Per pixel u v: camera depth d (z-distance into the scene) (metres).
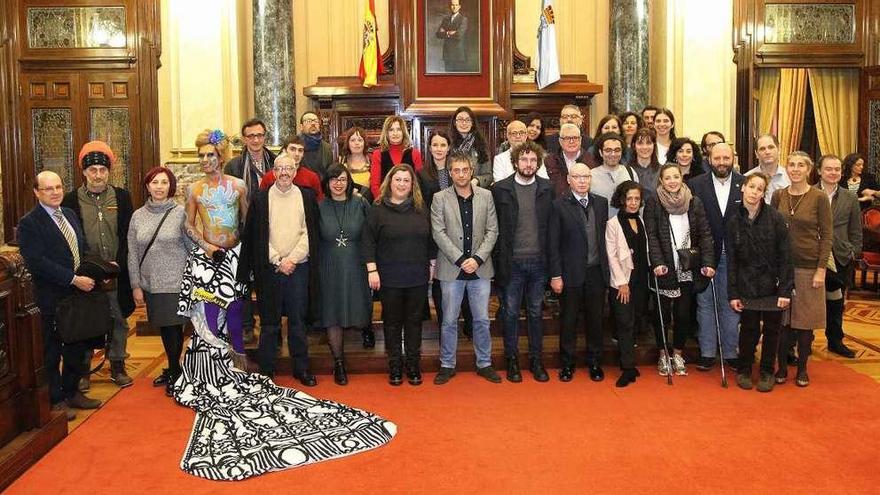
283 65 9.12
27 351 4.11
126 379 5.34
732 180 5.49
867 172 8.84
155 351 6.27
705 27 8.84
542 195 5.29
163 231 5.09
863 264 8.36
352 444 4.08
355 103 8.99
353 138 6.45
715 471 3.76
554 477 3.71
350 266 5.29
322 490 3.60
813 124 9.05
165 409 4.82
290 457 3.91
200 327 5.10
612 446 4.09
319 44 9.84
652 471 3.77
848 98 9.05
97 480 3.75
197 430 4.37
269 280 5.19
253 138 5.96
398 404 4.86
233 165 6.04
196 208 5.19
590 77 9.88
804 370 5.17
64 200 5.21
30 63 8.32
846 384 5.21
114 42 8.33
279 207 5.17
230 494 3.57
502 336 5.95
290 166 5.13
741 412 4.64
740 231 5.11
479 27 8.99
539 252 5.29
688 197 5.30
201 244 5.10
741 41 8.84
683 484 3.62
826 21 8.97
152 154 8.34
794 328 5.16
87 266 4.66
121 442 4.25
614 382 5.30
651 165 5.88
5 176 8.33
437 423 4.48
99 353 6.16
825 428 4.35
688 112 8.88
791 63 8.96
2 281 3.97
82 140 8.35
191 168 8.45
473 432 4.32
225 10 8.55
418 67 9.00
